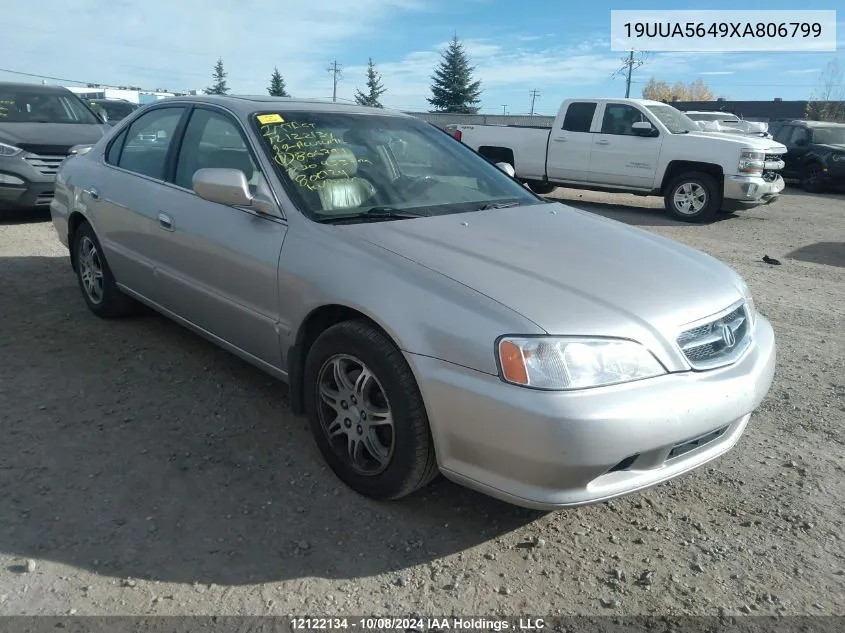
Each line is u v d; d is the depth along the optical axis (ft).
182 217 12.35
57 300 17.69
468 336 8.12
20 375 13.17
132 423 11.59
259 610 7.72
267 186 11.02
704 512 9.91
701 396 8.38
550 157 41.14
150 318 16.61
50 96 31.63
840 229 36.04
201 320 12.59
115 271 15.08
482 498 10.05
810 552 9.09
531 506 8.04
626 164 38.47
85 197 15.52
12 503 9.30
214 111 12.87
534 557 8.82
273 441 11.25
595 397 7.79
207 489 9.89
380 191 11.57
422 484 9.21
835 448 11.79
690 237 32.30
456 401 8.16
